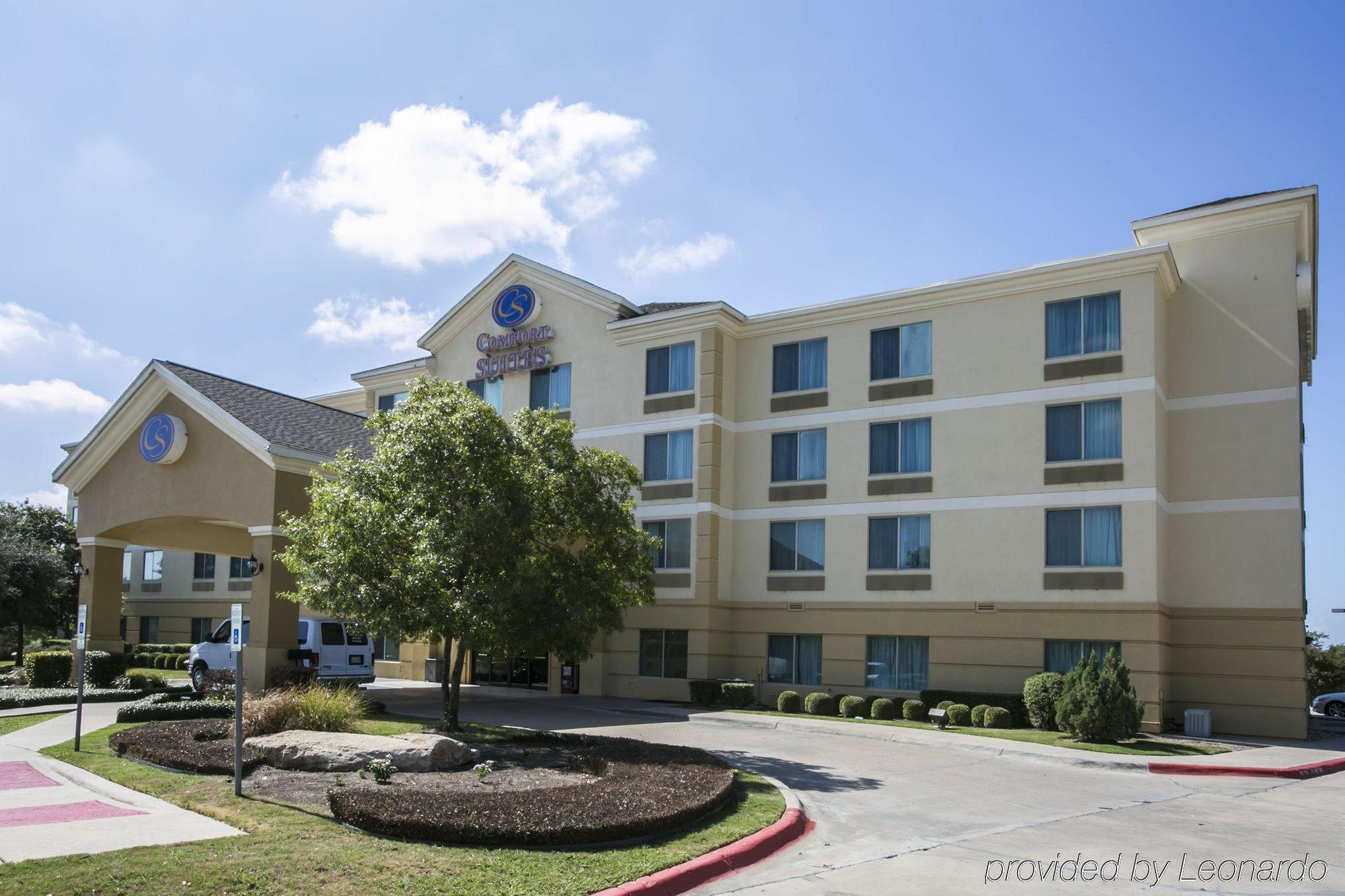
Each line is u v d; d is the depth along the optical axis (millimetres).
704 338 30047
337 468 17844
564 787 11258
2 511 40594
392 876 7898
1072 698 20312
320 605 17031
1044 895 8617
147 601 47781
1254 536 24609
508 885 7895
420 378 17969
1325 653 57500
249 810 10078
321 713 15430
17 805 10484
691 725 23000
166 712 18625
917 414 27547
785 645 29156
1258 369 25125
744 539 30141
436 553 15883
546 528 17750
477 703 26609
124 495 27484
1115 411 24719
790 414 29750
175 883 7414
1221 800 14336
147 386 27031
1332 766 18078
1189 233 26359
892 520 27734
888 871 9383
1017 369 26156
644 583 18984
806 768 16078
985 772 16312
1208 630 24781
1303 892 8938
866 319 28797
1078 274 25312
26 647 46688
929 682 26359
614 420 31516
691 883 8742
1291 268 25047
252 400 27859
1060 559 25016
